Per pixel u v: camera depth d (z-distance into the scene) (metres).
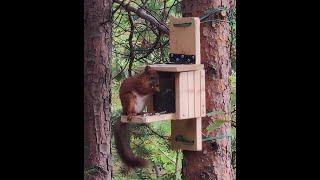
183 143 10.47
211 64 10.45
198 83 10.26
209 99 10.48
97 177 11.01
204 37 10.44
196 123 10.33
